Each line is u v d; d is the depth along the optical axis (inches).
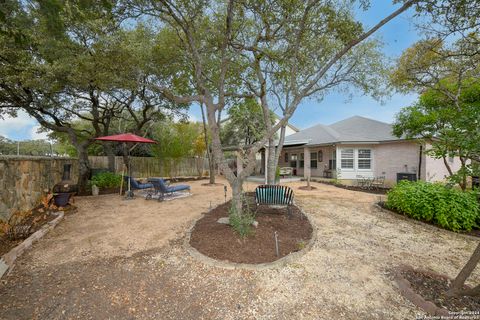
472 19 145.1
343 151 519.2
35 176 227.5
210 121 177.6
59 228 178.2
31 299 90.3
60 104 342.0
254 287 101.5
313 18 187.9
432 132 279.1
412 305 91.2
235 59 261.4
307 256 132.6
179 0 173.8
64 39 152.9
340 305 90.8
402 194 223.3
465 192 200.4
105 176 382.0
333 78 311.1
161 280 105.8
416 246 152.3
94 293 95.0
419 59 219.5
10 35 126.5
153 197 309.7
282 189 201.9
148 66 244.7
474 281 110.5
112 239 156.2
